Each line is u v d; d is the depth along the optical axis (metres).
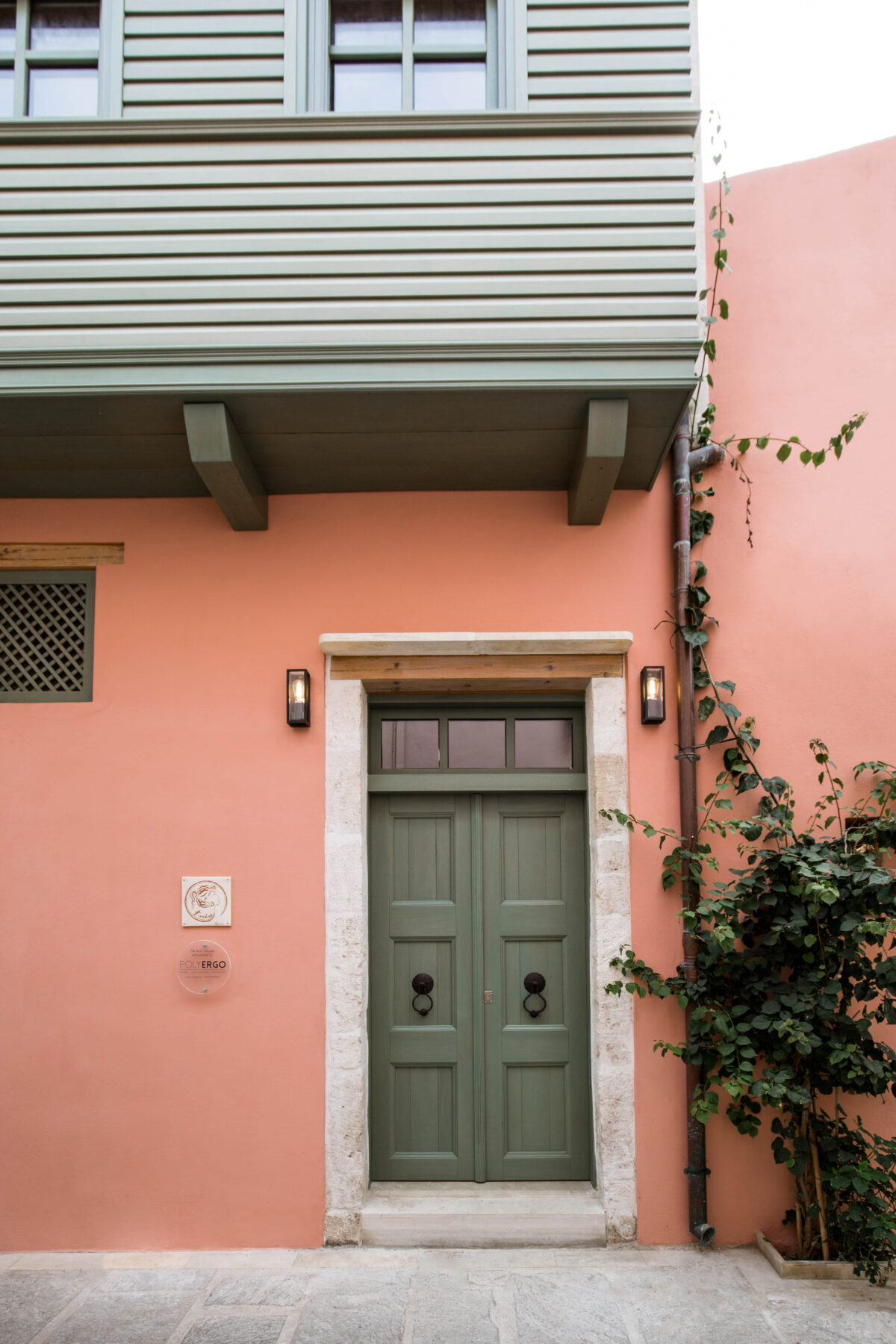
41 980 3.39
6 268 3.00
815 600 3.58
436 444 3.28
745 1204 3.27
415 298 2.98
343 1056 3.33
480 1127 3.56
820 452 3.22
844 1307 2.83
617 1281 2.99
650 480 3.51
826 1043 3.13
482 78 3.32
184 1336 2.70
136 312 2.98
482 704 3.75
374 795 3.75
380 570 3.58
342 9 3.34
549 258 2.99
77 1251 3.26
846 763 3.49
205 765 3.49
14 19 3.33
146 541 3.61
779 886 3.18
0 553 3.64
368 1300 2.88
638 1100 3.31
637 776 3.47
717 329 3.73
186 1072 3.34
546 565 3.58
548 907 3.68
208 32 3.10
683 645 3.46
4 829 3.47
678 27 3.05
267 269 2.98
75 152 3.03
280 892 3.42
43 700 3.56
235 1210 3.27
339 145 3.02
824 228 3.76
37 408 3.04
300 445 3.28
